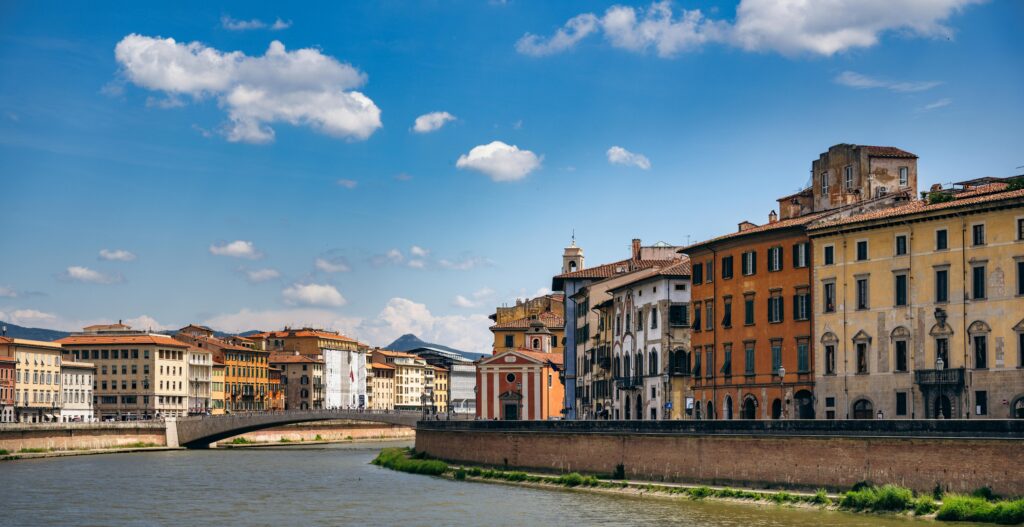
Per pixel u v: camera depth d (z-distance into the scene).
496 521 93.75
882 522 84.44
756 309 123.00
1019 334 98.12
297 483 132.38
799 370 117.12
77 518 98.69
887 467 89.75
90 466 162.00
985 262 100.69
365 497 114.50
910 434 88.38
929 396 104.31
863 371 110.38
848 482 92.56
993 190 106.94
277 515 100.31
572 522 91.75
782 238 119.88
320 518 97.75
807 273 116.62
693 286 134.25
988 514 80.88
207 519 97.88
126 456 190.50
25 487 126.81
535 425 128.50
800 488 96.31
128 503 110.44
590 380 169.00
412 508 103.75
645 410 141.88
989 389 99.94
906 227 107.06
